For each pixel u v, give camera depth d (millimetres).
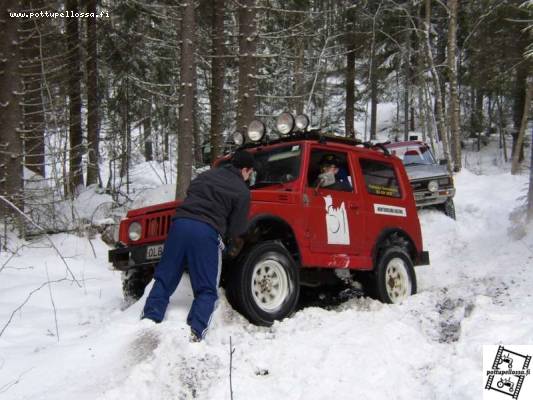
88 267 8773
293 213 5754
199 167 16938
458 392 3398
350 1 20234
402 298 6734
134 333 4328
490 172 29781
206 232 4676
